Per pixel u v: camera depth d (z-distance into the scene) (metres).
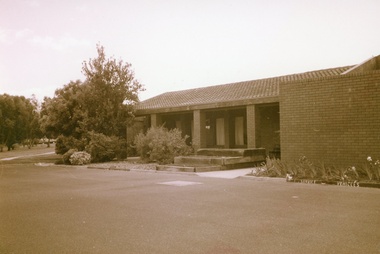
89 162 24.56
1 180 15.37
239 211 7.96
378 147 13.53
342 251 5.12
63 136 28.03
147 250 5.33
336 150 14.57
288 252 5.11
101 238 6.02
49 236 6.22
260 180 13.88
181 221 7.10
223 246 5.44
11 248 5.59
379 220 6.95
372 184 11.50
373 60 17.02
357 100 14.07
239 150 19.36
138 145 23.58
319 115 15.05
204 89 31.28
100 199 9.98
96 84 27.58
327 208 8.14
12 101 63.31
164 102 30.44
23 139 66.38
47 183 14.10
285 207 8.32
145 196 10.30
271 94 22.69
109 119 27.44
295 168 14.30
